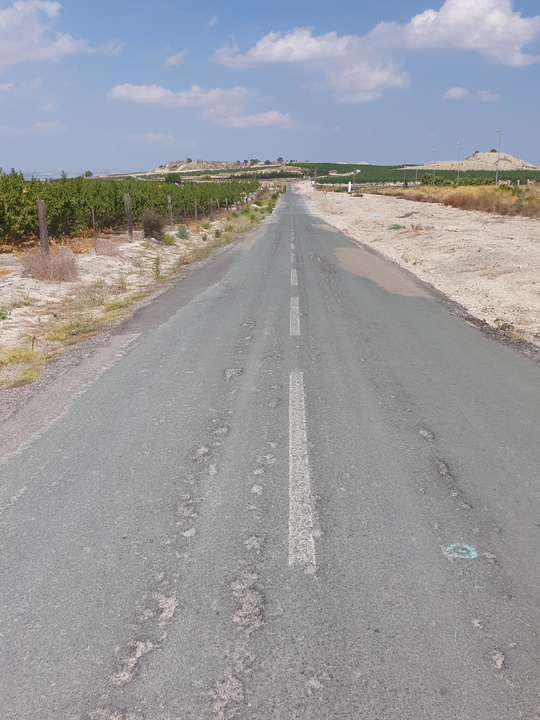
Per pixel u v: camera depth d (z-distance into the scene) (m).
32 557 2.82
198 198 32.81
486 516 3.14
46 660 2.17
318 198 74.38
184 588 2.56
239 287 10.98
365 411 4.68
